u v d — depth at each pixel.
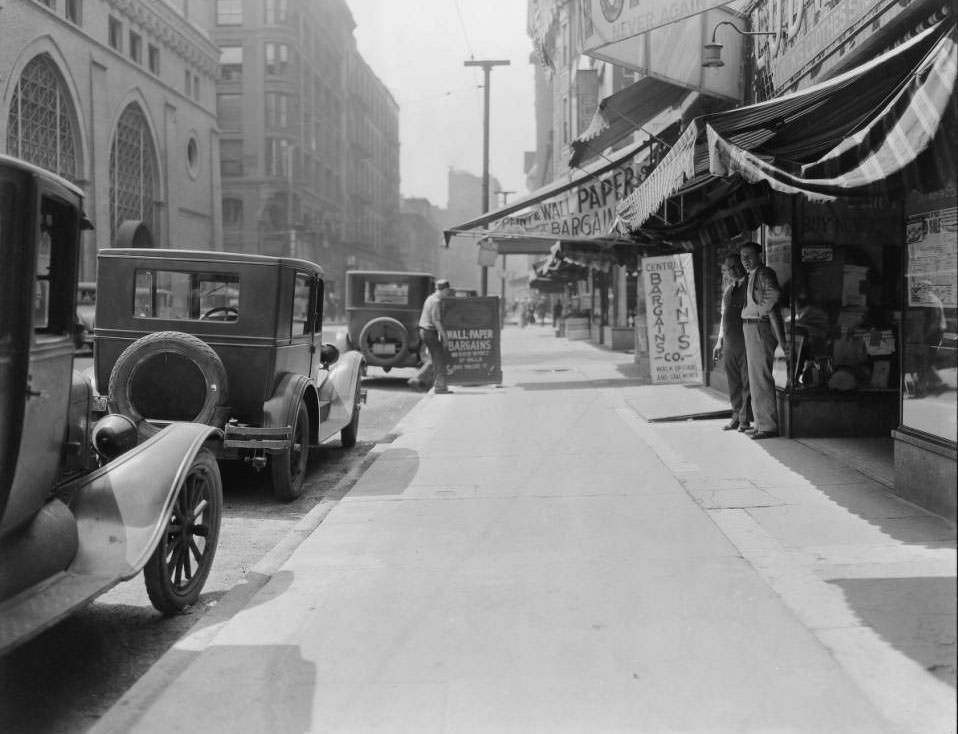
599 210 14.04
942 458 5.48
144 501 4.07
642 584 4.49
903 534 5.19
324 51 78.62
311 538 5.66
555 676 3.45
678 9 7.85
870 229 8.60
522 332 47.09
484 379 15.61
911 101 4.03
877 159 4.21
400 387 16.95
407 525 5.92
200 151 49.78
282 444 6.73
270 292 7.05
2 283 3.19
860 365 8.70
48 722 3.32
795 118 5.99
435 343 14.83
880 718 3.01
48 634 4.25
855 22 6.57
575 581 4.59
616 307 26.53
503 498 6.64
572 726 3.04
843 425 8.68
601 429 9.96
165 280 7.26
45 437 3.56
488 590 4.50
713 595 4.28
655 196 8.68
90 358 19.09
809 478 6.84
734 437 8.93
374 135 105.75
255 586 4.75
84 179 35.47
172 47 45.47
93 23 36.31
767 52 9.05
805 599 4.16
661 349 11.92
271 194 66.94
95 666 3.87
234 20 66.81
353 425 9.60
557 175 37.09
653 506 6.18
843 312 8.66
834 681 3.30
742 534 5.34
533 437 9.61
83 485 4.08
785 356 8.71
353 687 3.41
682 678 3.38
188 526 4.55
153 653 4.02
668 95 11.37
